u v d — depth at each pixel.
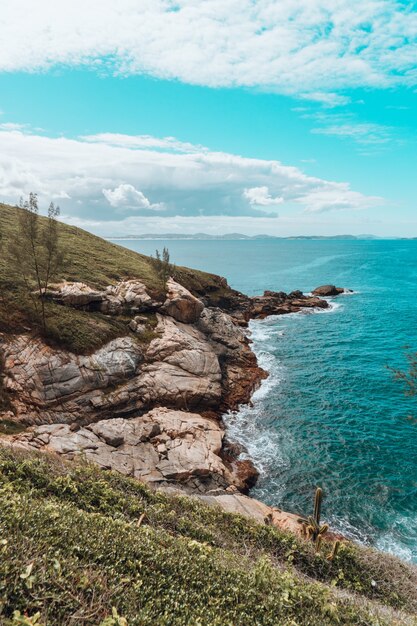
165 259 59.44
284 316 78.31
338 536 21.83
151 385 33.66
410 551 21.14
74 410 28.91
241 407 37.84
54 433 24.91
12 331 31.22
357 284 126.50
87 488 10.92
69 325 34.22
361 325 70.00
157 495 12.93
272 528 13.05
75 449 23.69
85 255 54.00
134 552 6.75
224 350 47.75
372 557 13.00
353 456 29.92
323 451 30.58
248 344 56.66
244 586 6.96
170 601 5.78
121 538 7.06
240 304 78.81
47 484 10.10
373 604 9.12
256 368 47.09
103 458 23.69
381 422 35.06
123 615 5.03
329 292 102.88
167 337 40.91
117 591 5.39
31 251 36.91
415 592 11.70
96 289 42.53
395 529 22.78
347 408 37.75
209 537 10.71
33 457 12.35
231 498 21.25
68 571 5.32
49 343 31.73
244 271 177.62
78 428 26.23
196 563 7.28
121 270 52.28
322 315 79.19
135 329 40.16
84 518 7.44
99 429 26.58
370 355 53.19
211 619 5.75
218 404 36.66
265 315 77.38
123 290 45.28
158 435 27.80
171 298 48.72
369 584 11.30
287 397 40.22
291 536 12.57
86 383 30.80
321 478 27.39
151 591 5.86
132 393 32.22
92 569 5.74
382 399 39.72
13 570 4.71
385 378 45.03
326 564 11.53
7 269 38.34
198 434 29.20
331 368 48.47
